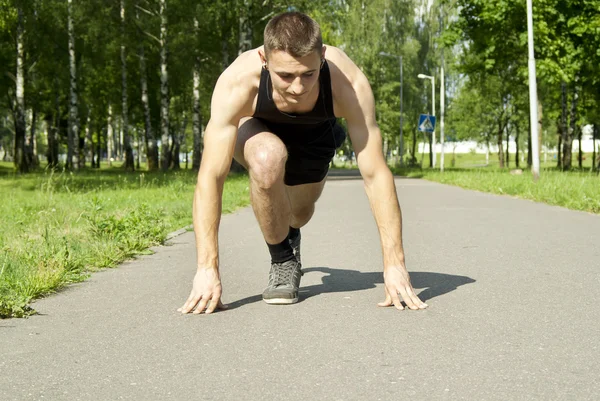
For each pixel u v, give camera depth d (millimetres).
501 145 57719
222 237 8422
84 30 38188
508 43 29469
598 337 3549
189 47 36344
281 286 4465
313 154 4320
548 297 4535
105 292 5020
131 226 7902
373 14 56750
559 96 44719
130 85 46219
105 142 70875
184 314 4191
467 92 62000
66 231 8320
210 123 4039
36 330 3887
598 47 27922
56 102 45062
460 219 10211
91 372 3090
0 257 5938
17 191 17422
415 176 31438
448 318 3969
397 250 4234
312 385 2857
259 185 4051
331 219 10445
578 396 2689
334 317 4035
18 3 34094
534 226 9094
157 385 2895
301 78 3570
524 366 3072
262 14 32094
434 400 2662
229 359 3246
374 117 4113
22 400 2740
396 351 3324
